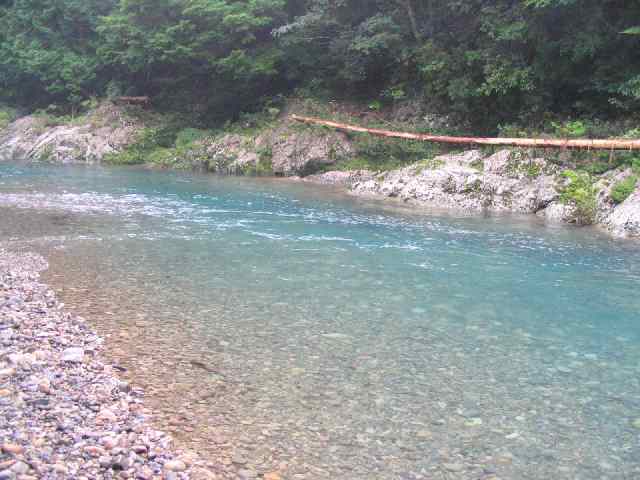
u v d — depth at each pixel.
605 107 18.48
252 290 7.59
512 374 5.23
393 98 25.73
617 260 9.96
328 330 6.19
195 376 4.94
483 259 9.84
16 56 38.00
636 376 5.25
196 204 15.41
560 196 14.93
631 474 3.72
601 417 4.46
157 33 28.92
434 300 7.42
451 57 21.95
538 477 3.65
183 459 3.65
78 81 34.97
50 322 6.00
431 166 17.81
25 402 4.07
